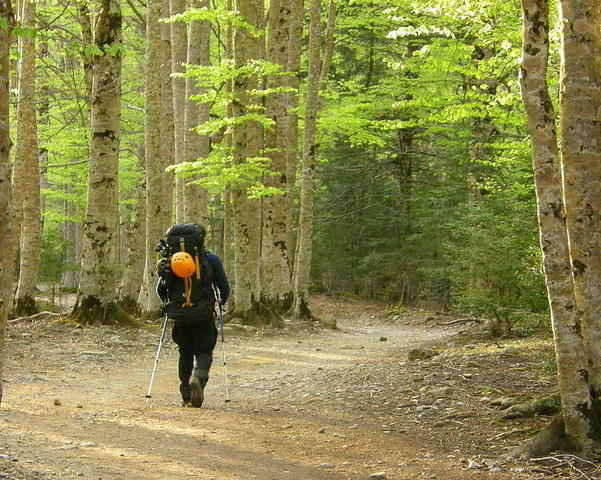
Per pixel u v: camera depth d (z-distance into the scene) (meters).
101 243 14.47
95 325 14.22
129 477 4.84
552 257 5.43
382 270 32.72
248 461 5.47
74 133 25.00
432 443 6.09
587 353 5.43
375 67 32.72
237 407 7.87
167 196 19.00
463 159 24.42
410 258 30.67
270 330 18.34
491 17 11.61
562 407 5.50
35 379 9.35
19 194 17.52
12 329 13.32
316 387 9.20
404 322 26.92
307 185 21.86
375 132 26.45
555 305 5.45
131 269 18.83
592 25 5.36
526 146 12.90
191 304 7.62
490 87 14.23
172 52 19.47
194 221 18.45
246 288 18.72
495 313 13.48
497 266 12.52
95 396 8.38
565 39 5.39
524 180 14.60
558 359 5.48
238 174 16.92
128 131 26.56
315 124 21.84
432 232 27.91
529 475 5.10
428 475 5.14
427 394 8.03
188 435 6.28
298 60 22.38
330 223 33.69
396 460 5.55
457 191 25.95
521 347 11.47
